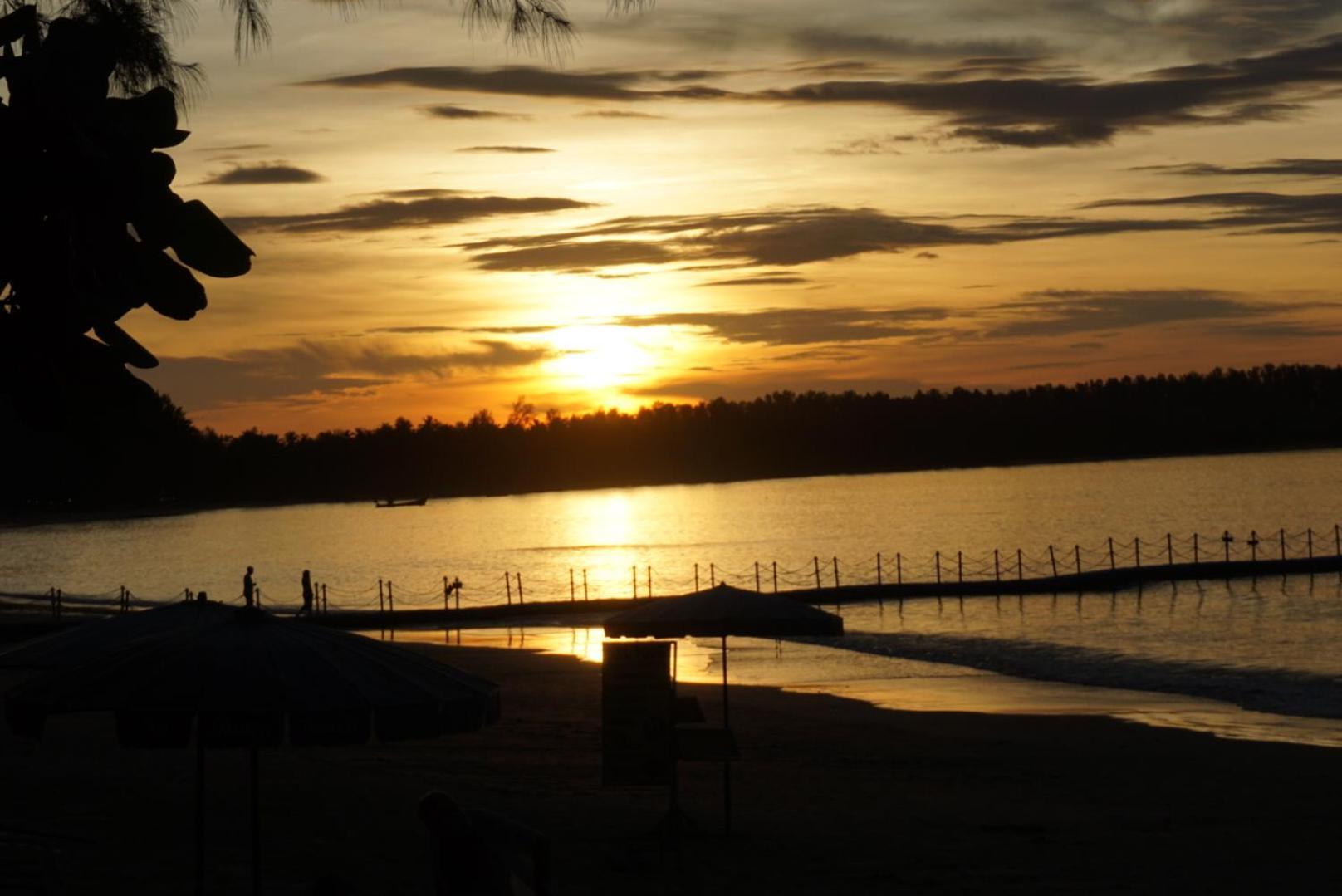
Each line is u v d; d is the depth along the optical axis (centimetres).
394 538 15438
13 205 352
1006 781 1892
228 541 15575
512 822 877
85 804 1498
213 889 1144
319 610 5619
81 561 12444
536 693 2916
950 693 3089
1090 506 13712
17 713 775
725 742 1392
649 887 1230
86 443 391
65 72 350
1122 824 1566
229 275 373
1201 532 9550
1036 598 5616
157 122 365
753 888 1230
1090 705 2845
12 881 813
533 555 11238
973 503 15738
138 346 375
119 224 364
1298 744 2272
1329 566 6103
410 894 1148
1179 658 3722
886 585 5672
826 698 2919
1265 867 1327
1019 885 1242
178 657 779
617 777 1366
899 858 1360
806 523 13788
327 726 753
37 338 367
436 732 790
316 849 1326
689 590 6781
